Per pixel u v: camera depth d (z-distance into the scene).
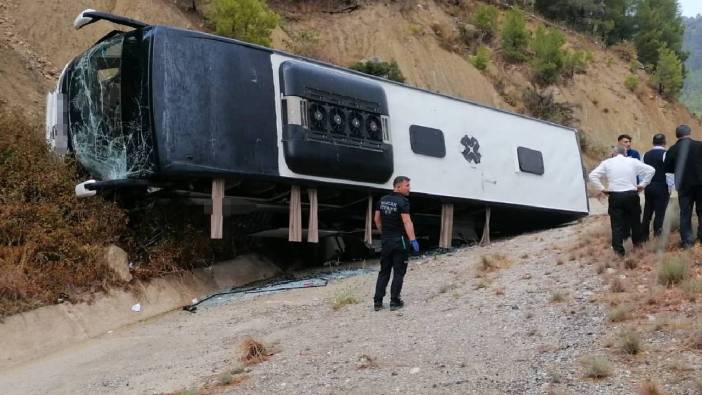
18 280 10.61
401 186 9.89
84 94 13.37
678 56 58.88
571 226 17.95
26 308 10.40
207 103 12.09
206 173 11.86
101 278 11.62
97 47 13.11
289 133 12.95
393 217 9.82
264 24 24.72
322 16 33.97
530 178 18.56
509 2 47.91
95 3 22.94
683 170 10.09
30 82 18.53
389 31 34.69
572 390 5.92
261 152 12.63
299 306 11.03
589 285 9.13
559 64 40.69
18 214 11.58
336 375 7.00
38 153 13.09
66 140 13.63
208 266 13.54
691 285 8.06
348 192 14.62
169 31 11.98
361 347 7.94
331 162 13.46
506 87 38.09
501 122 18.11
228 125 12.27
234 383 7.22
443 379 6.53
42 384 8.37
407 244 9.85
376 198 15.10
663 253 9.91
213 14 25.30
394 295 9.75
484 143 17.39
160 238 12.92
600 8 52.44
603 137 40.47
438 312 9.18
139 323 11.33
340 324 9.31
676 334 6.85
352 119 14.02
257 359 8.02
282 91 13.18
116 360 9.13
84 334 10.63
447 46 36.94
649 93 47.53
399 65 33.25
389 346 7.83
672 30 58.19
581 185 20.34
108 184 12.06
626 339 6.66
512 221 19.78
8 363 9.57
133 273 12.09
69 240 11.62
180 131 11.70
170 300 12.16
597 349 6.84
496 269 11.59
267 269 14.73
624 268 9.59
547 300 8.85
